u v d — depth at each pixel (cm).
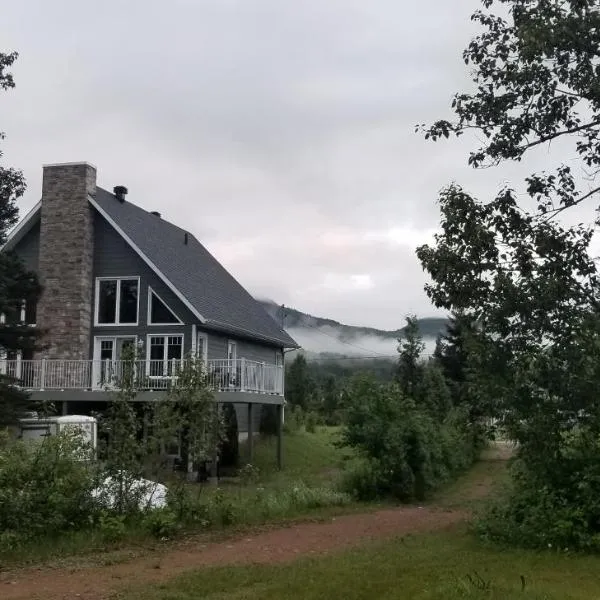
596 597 712
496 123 1146
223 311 3058
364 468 1839
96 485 1175
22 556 984
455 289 1068
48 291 2788
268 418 3334
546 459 1070
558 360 1031
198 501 1284
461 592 716
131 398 1266
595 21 1039
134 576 877
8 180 2080
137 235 2891
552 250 1032
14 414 1877
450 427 2273
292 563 938
